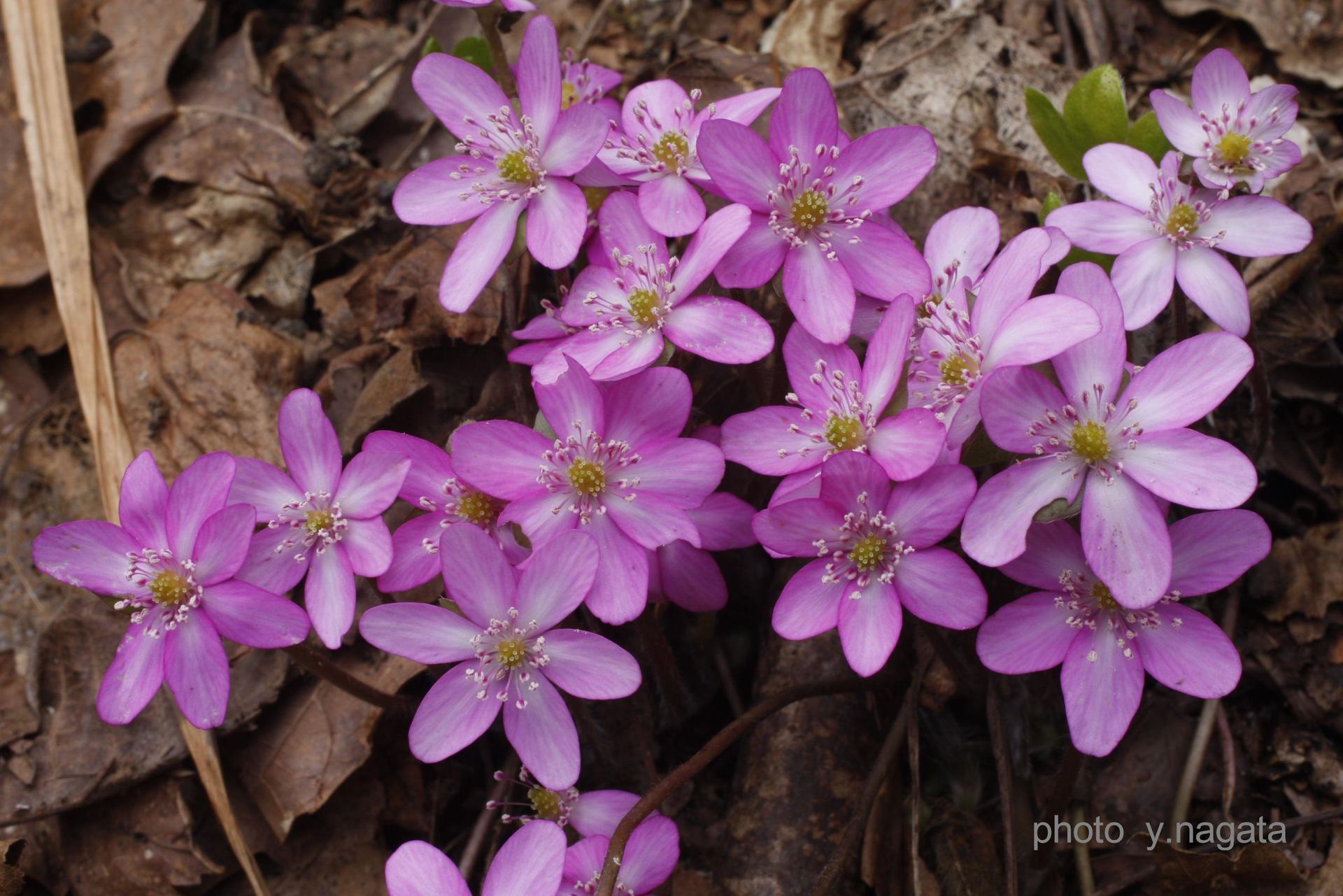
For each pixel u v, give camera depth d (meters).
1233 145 0.20
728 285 0.20
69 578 0.20
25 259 0.25
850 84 0.26
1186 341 0.19
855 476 0.19
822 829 0.21
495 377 0.24
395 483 0.20
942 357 0.20
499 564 0.19
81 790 0.22
